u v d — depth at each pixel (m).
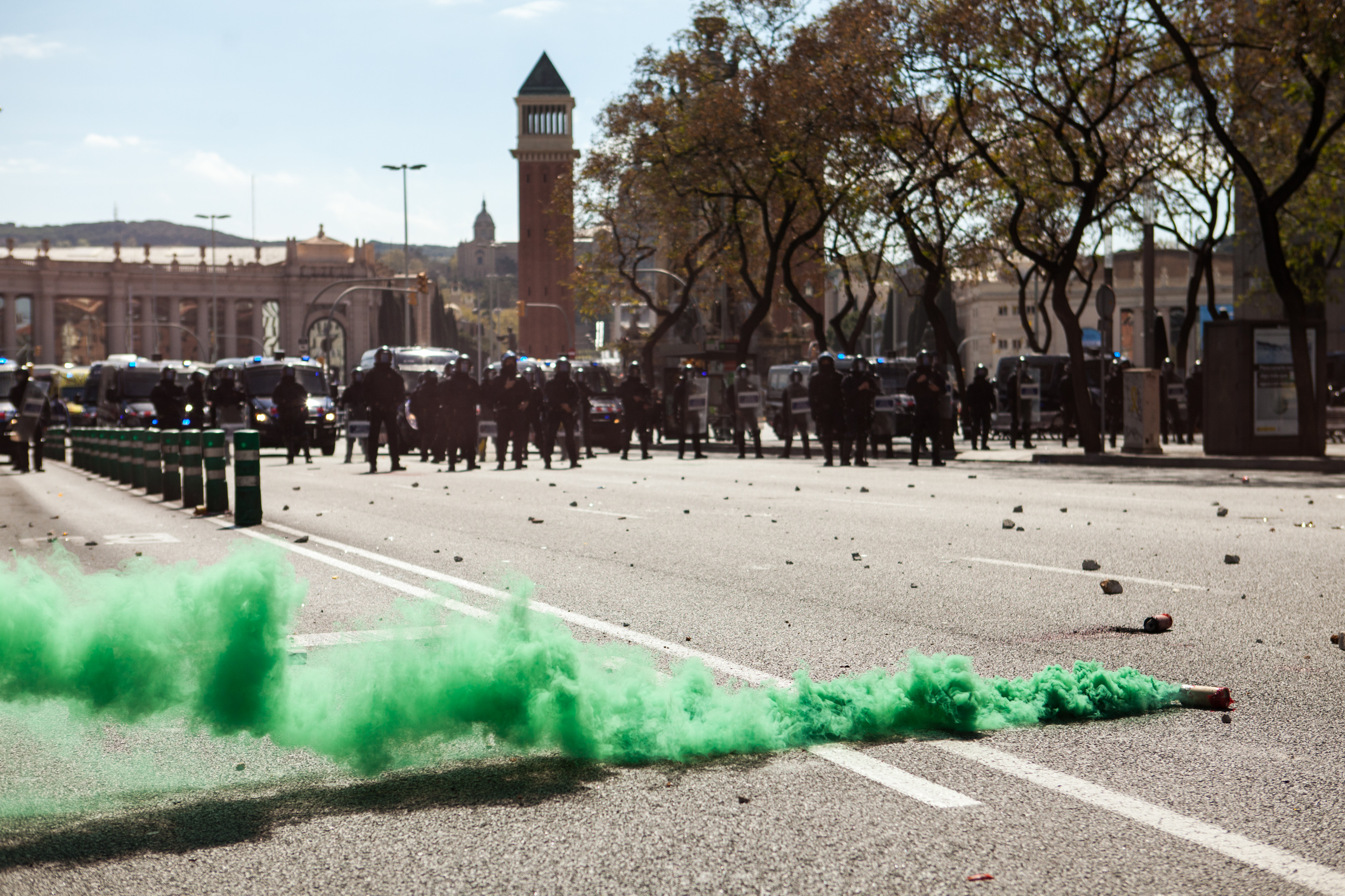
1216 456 24.67
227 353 177.12
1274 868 3.36
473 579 9.20
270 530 13.53
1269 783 4.11
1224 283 101.19
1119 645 6.45
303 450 39.16
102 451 26.36
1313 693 5.39
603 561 10.27
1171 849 3.51
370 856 3.53
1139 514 13.97
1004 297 121.69
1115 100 31.00
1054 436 43.06
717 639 6.71
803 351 94.00
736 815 3.83
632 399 31.50
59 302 171.38
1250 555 10.05
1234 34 25.39
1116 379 32.47
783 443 41.84
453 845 3.61
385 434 42.72
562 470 26.20
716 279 53.62
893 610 7.64
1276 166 32.41
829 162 36.44
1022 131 29.69
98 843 3.66
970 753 4.48
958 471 24.02
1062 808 3.87
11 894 3.28
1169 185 35.34
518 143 136.75
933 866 3.39
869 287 41.66
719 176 40.59
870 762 4.38
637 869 3.41
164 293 174.50
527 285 137.25
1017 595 8.15
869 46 31.67
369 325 178.25
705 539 11.87
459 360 27.17
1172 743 4.61
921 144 35.22
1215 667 5.92
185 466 17.20
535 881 3.34
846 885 3.27
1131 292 102.00
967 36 26.52
